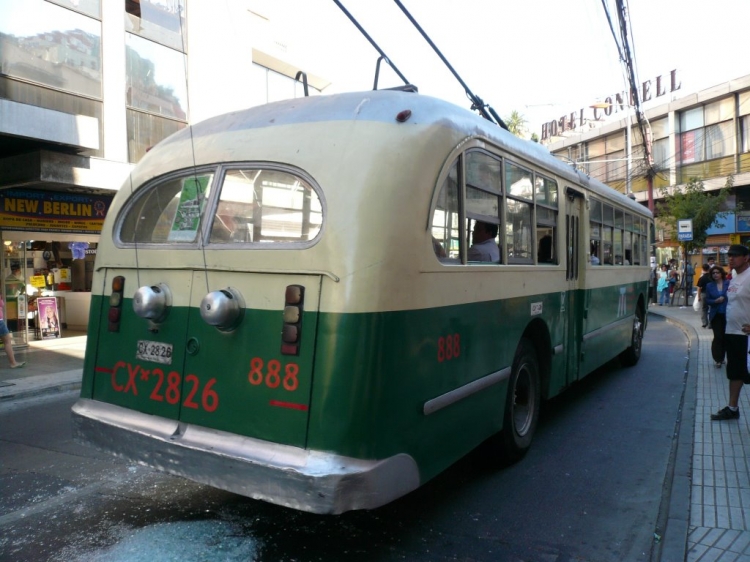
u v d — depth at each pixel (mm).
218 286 3656
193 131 4324
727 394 7809
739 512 4188
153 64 13820
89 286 15305
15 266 13406
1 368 10391
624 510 4430
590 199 7344
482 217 4434
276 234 3557
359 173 3357
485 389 4473
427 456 3676
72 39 12070
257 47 16531
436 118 3840
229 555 3654
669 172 30719
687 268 25172
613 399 8008
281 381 3340
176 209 4059
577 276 6934
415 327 3496
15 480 5008
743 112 27625
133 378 3986
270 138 3764
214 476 3428
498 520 4242
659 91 32500
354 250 3242
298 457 3219
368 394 3195
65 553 3672
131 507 4395
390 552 3736
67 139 10711
